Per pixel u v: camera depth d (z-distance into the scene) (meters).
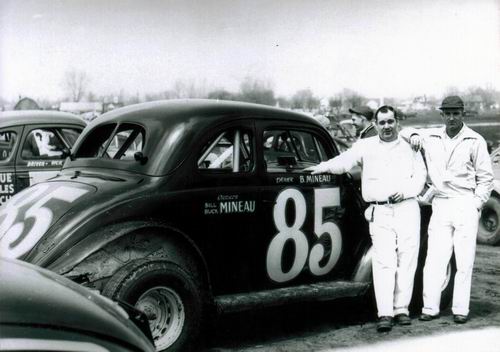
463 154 4.67
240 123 4.07
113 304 2.22
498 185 7.85
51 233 3.37
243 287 4.02
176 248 3.69
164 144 3.78
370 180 4.50
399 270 4.53
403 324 4.54
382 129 4.47
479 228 8.10
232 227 3.90
